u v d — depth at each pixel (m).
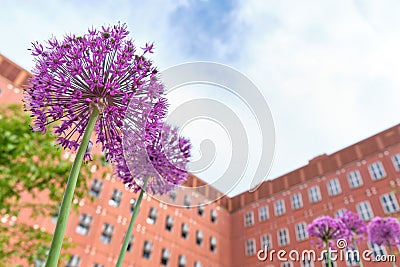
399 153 25.00
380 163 25.72
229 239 33.47
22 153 5.43
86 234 22.00
